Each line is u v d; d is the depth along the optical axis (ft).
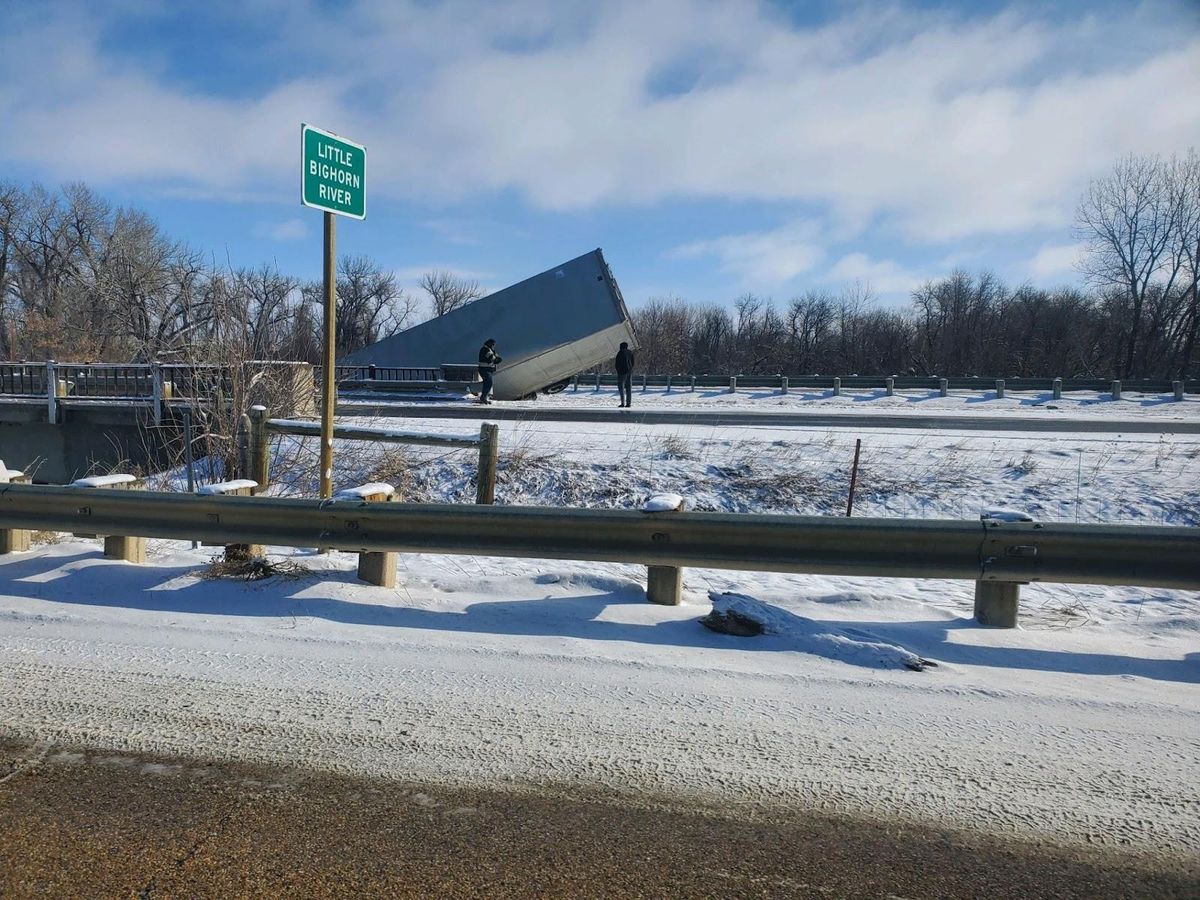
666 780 11.94
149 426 53.78
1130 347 163.84
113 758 12.40
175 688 14.97
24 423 63.16
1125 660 17.38
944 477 41.22
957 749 12.98
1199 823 10.98
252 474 32.35
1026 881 9.71
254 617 19.06
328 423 24.25
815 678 15.76
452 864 9.83
